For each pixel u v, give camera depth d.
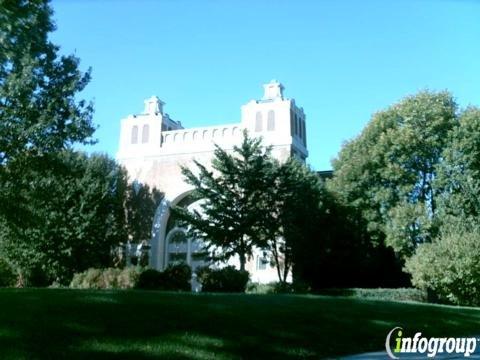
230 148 39.72
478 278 25.34
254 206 29.41
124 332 9.07
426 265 26.50
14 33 16.28
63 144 25.05
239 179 29.69
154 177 41.88
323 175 43.28
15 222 26.34
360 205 34.12
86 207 36.38
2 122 23.47
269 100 40.91
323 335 10.82
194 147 41.19
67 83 24.59
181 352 8.52
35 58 22.64
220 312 10.98
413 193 34.28
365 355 9.91
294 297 15.20
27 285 33.62
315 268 34.19
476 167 32.38
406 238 31.11
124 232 40.38
